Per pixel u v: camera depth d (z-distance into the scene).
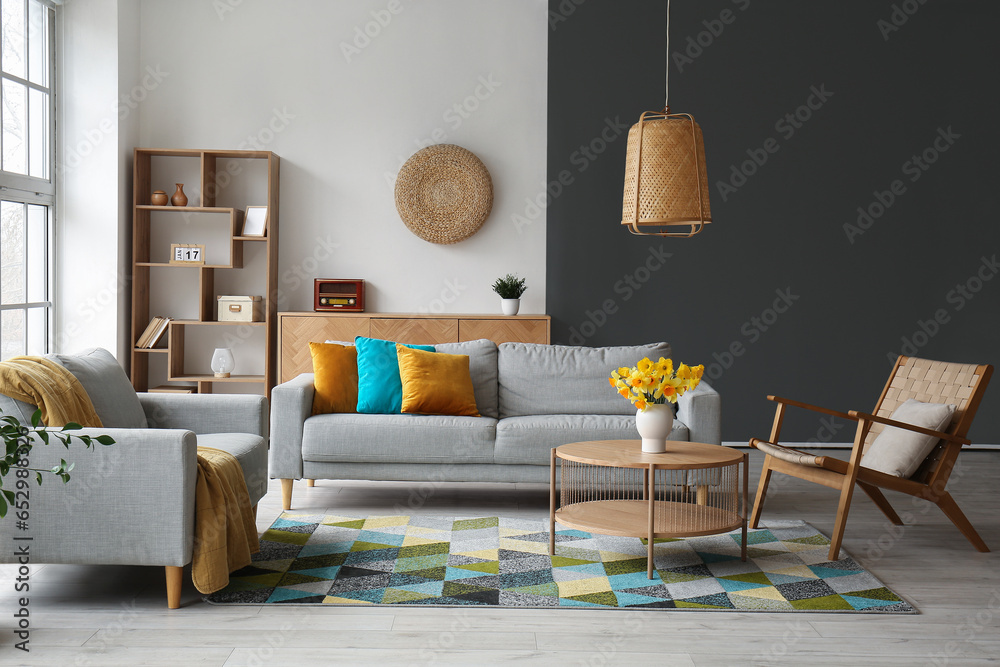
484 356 4.48
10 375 2.83
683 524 3.20
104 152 5.46
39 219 5.28
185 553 2.68
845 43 5.68
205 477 2.79
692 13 5.70
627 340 5.79
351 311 5.79
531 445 3.91
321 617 2.67
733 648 2.46
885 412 4.04
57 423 2.82
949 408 3.57
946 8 5.66
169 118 5.92
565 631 2.58
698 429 3.92
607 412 4.40
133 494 2.66
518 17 5.97
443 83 5.98
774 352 5.74
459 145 5.99
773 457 3.75
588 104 5.75
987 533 3.72
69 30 5.40
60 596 2.86
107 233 5.48
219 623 2.62
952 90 5.67
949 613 2.75
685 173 3.59
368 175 6.00
